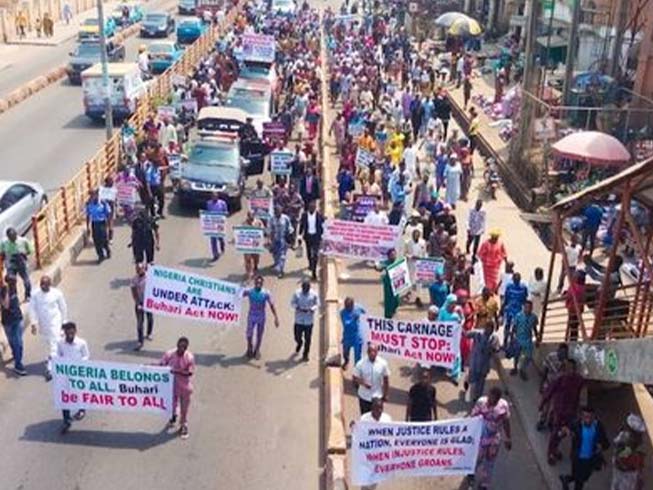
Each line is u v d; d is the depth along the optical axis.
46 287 15.47
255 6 69.12
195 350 17.33
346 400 15.82
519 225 26.03
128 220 24.70
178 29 57.44
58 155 30.41
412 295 20.64
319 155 32.03
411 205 25.75
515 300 16.92
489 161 31.33
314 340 18.09
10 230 18.53
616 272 17.28
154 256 22.00
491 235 19.58
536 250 23.97
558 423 13.84
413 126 34.59
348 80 41.00
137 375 13.93
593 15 35.41
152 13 63.69
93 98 34.78
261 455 13.92
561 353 14.30
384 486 13.32
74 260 21.89
